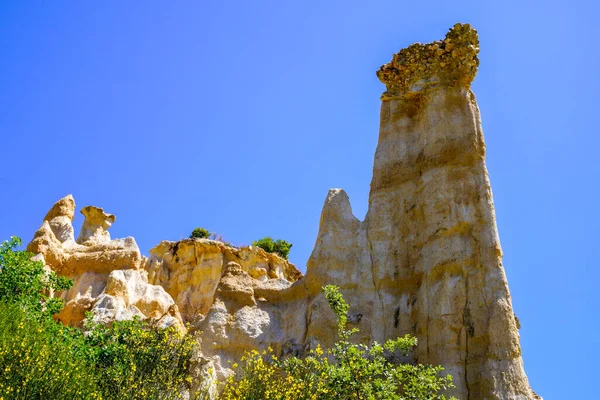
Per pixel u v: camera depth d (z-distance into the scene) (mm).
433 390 22578
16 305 23844
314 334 26031
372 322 26297
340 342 23078
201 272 40906
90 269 33438
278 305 28656
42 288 27391
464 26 29891
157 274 41688
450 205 26688
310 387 20875
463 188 26984
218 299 28750
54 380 19359
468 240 25953
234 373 26109
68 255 33906
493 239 25656
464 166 27422
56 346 21359
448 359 23875
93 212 37188
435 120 28703
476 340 23969
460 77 29266
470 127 28094
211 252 41625
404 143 29422
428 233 26688
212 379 22891
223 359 27016
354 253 28000
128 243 34500
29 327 21641
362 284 27219
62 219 36094
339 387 21000
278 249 48719
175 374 22266
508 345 23469
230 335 27609
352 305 26766
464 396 23203
